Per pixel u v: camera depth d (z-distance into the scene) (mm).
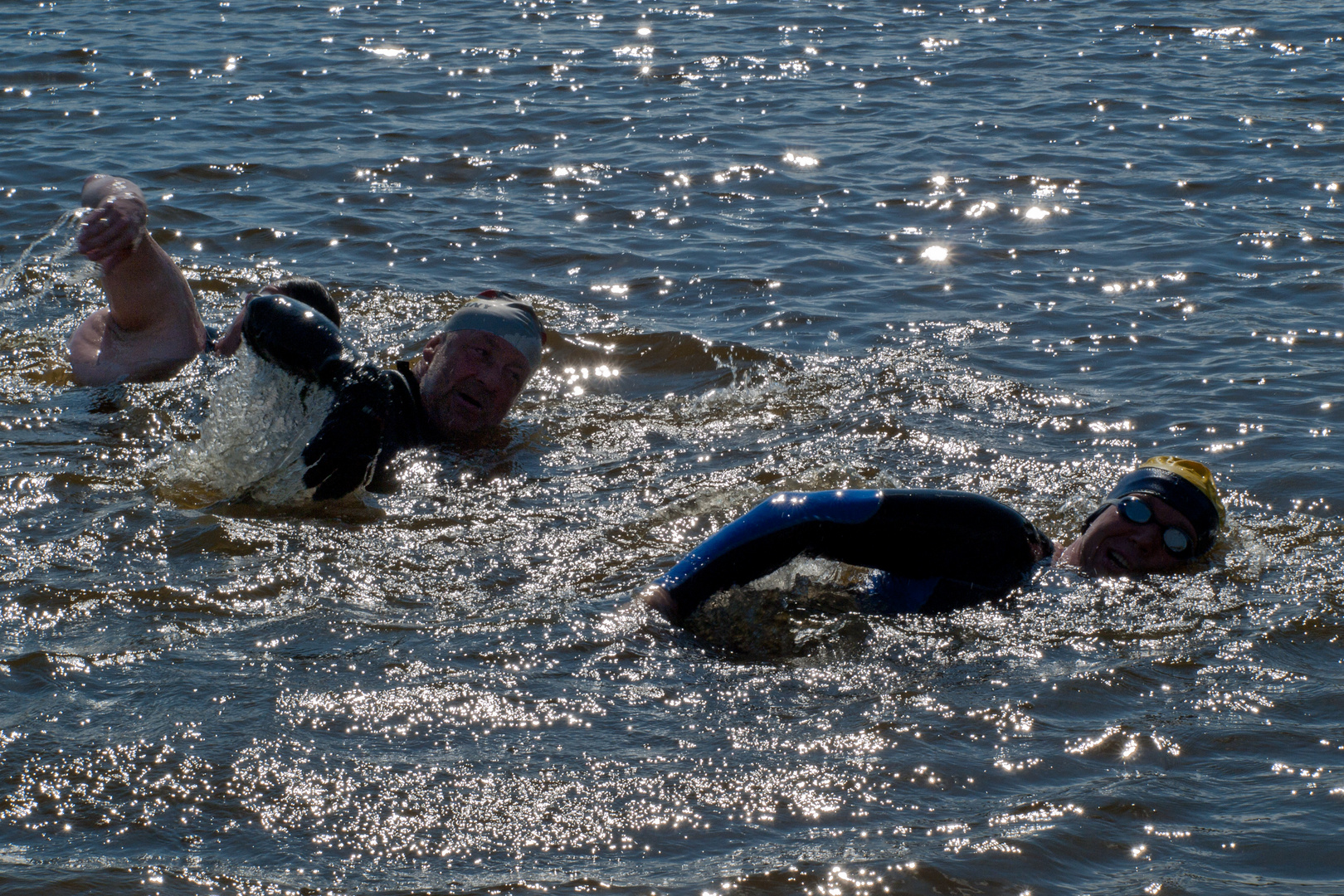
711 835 2596
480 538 4387
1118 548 4148
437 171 9891
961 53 14805
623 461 5242
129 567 3926
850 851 2531
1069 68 13938
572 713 3129
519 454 5332
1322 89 12719
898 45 15328
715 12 17750
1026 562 4047
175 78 12578
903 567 3945
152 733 2908
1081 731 3109
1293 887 2438
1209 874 2480
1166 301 7250
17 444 4945
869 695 3307
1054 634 3723
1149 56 14539
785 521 3836
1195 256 8031
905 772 2877
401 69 13562
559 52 14688
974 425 5590
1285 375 6094
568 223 8734
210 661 3322
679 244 8336
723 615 3812
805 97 12672
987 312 7141
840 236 8531
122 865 2400
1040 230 8664
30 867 2379
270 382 4582
